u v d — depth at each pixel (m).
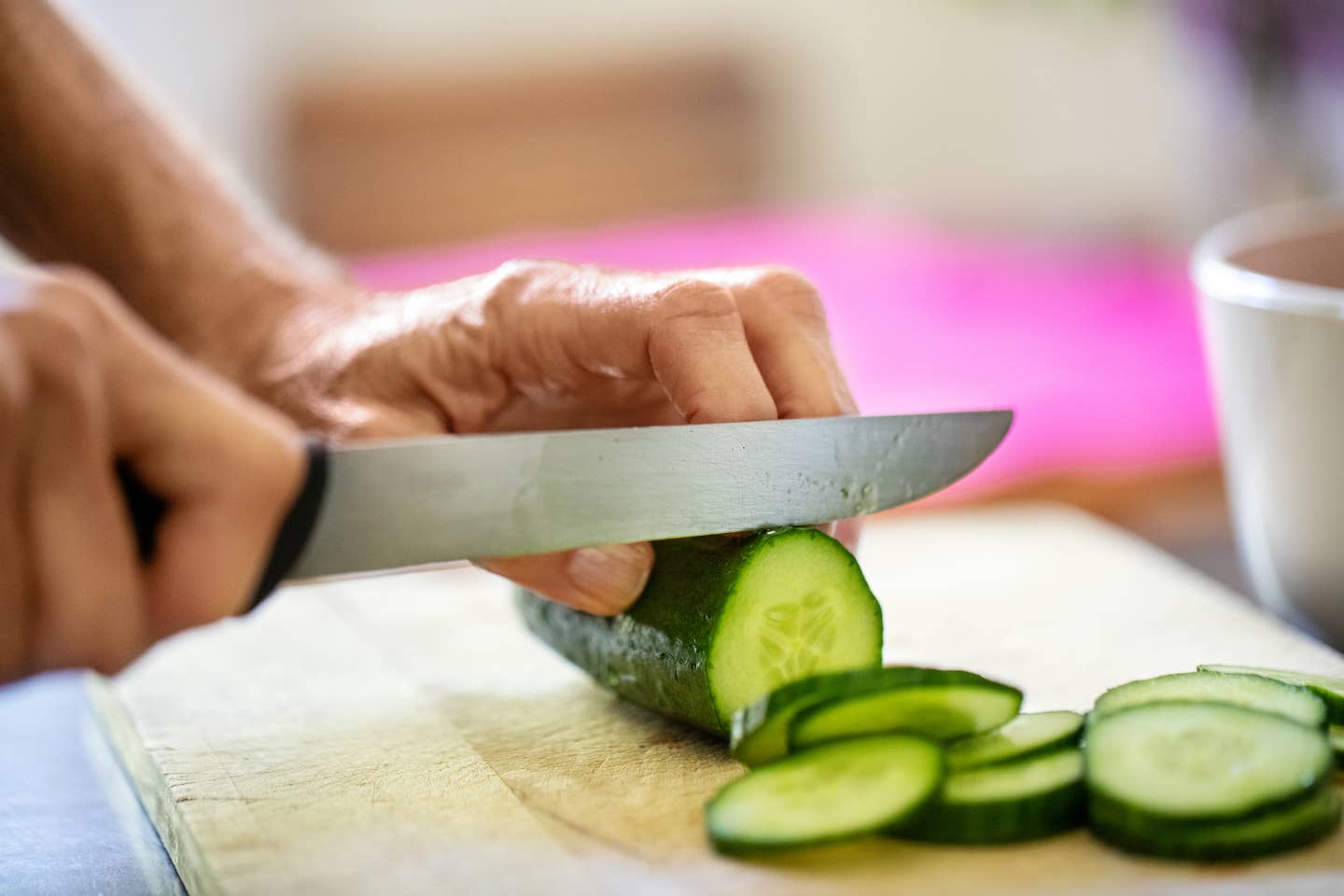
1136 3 1.36
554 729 0.53
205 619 0.44
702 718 0.50
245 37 1.46
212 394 0.43
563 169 1.52
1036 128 1.60
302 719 0.55
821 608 0.50
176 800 0.49
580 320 0.52
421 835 0.47
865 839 0.46
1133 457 0.94
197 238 0.61
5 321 0.40
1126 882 0.44
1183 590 0.62
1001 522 0.71
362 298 0.60
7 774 0.57
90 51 0.62
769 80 1.58
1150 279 1.23
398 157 1.49
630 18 1.52
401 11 1.47
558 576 0.51
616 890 0.44
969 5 1.46
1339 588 0.55
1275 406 0.55
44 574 0.41
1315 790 0.44
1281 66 1.00
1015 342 1.09
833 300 1.17
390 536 0.47
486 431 0.57
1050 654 0.57
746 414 0.50
